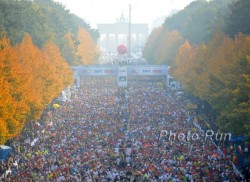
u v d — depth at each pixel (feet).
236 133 555.69
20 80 635.25
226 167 492.54
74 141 615.16
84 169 482.28
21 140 630.74
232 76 638.12
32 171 481.87
